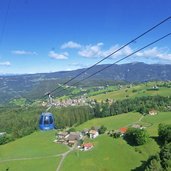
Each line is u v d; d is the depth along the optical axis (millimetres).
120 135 155875
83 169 122938
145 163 115250
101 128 176625
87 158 133000
